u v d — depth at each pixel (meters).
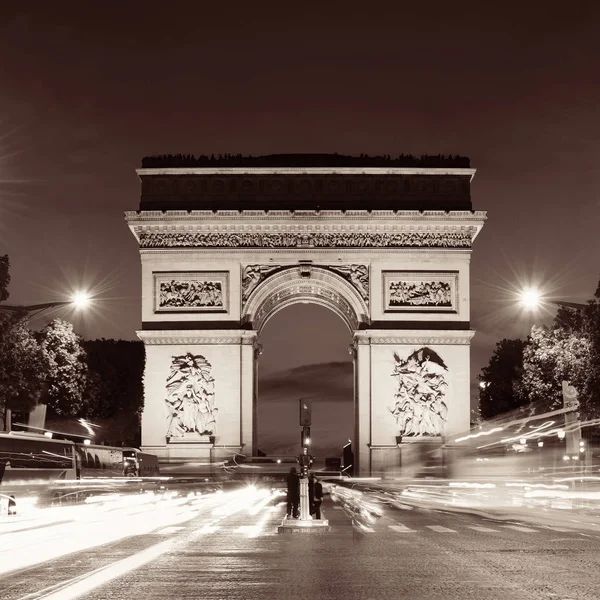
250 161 144.38
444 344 139.88
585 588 30.14
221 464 137.00
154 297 140.50
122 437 183.75
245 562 38.00
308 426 59.62
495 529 54.97
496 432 142.75
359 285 140.75
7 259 110.19
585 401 113.75
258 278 140.38
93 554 41.09
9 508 74.94
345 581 32.25
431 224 140.75
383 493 113.88
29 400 129.75
